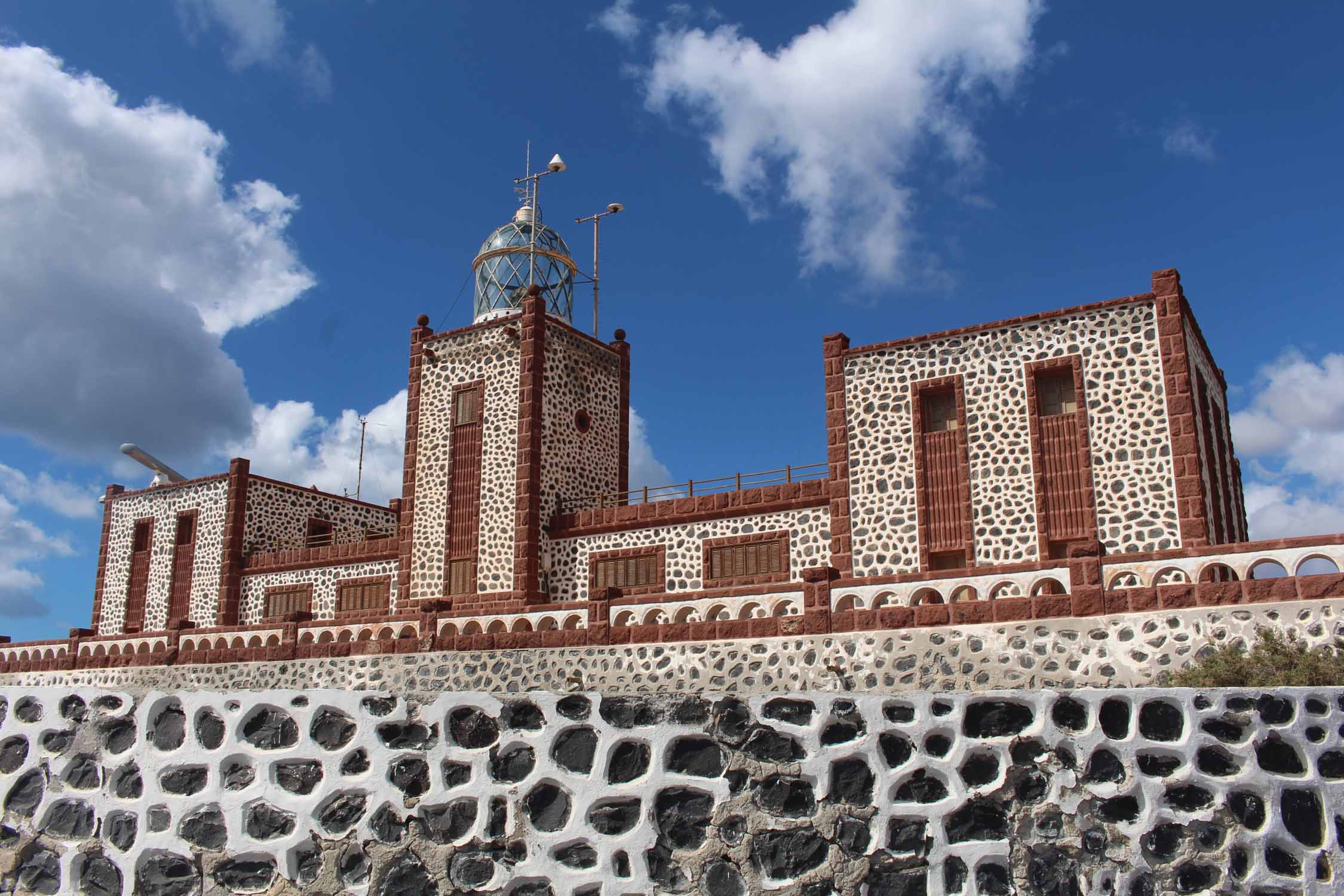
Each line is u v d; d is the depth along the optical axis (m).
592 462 30.67
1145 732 6.11
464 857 6.60
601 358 32.06
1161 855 5.87
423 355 31.33
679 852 6.31
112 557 38.69
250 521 35.94
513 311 32.53
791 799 6.29
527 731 6.75
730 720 6.50
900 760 6.26
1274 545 14.07
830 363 23.80
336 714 7.09
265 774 7.05
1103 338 21.09
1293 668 11.98
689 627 17.39
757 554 25.19
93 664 26.30
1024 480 21.30
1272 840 5.80
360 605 32.28
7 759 7.66
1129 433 20.50
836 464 23.20
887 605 16.88
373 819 6.80
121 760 7.34
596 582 27.55
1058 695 6.18
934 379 22.59
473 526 29.03
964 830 6.07
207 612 35.31
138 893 7.01
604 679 17.88
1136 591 14.05
